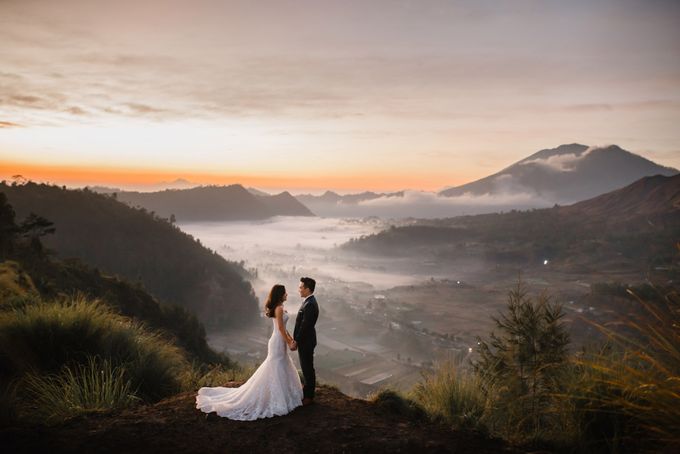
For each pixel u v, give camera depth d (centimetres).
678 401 327
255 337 15638
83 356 621
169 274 17975
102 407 500
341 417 488
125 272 17388
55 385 522
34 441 391
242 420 472
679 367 324
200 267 18888
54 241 18512
